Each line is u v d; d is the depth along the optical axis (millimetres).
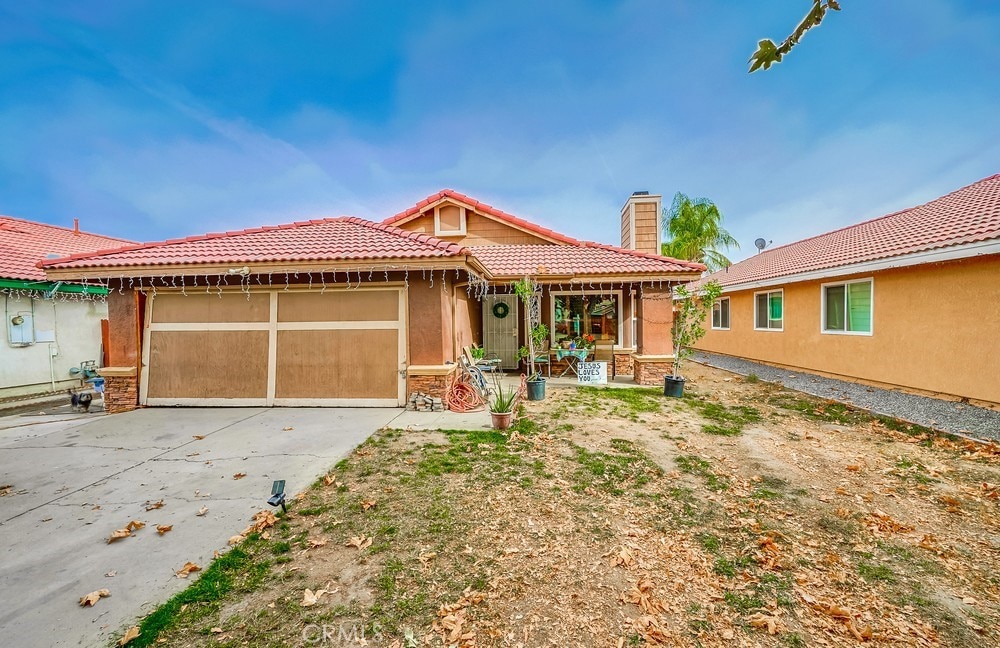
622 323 11539
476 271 8055
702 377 11695
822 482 4562
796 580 2969
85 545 3340
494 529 3605
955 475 4715
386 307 7828
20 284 9703
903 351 8773
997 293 7059
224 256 7289
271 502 3760
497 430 6352
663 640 2432
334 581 2920
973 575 3016
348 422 6824
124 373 7934
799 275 11266
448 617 2584
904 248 8289
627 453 5387
